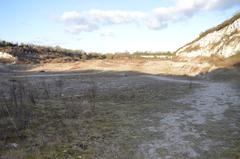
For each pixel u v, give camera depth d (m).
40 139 10.72
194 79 37.38
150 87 27.86
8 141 10.43
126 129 12.73
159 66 54.44
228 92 23.12
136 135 11.96
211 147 10.68
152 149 10.47
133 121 14.12
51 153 9.57
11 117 12.77
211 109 16.95
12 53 69.38
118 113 15.65
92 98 20.66
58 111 15.22
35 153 9.42
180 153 10.12
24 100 17.30
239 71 34.69
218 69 38.38
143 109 16.91
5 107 14.61
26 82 32.03
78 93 23.75
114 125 13.28
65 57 78.69
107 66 58.28
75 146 10.34
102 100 20.02
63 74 48.06
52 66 60.91
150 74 47.25
